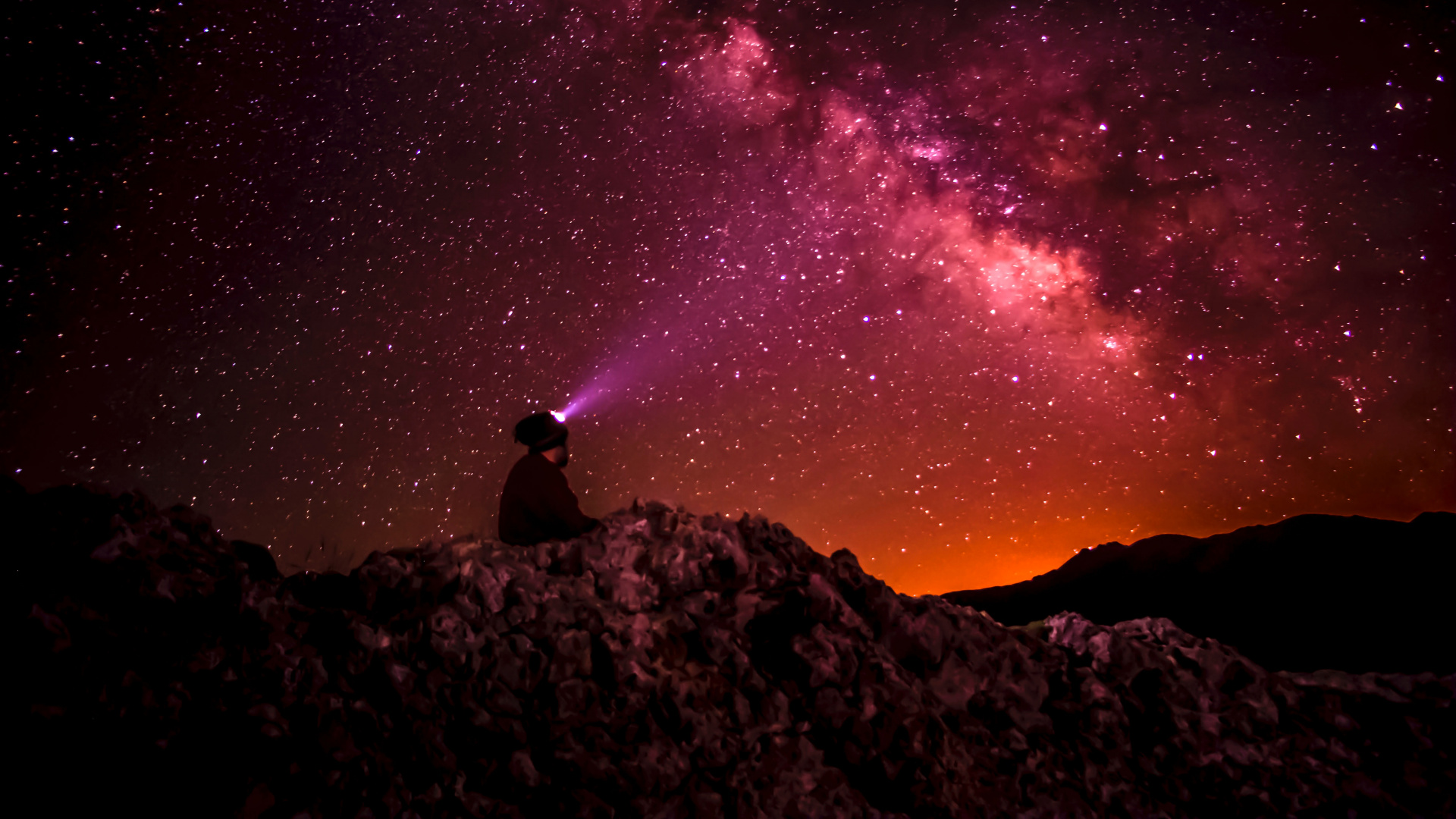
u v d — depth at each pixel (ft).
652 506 9.00
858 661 7.57
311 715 6.52
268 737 6.30
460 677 7.01
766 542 8.84
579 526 10.34
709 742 6.89
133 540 7.00
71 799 5.90
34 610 6.23
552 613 7.45
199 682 6.52
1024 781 7.64
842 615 7.86
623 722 6.93
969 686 8.11
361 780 6.39
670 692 7.11
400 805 6.37
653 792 6.60
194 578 6.98
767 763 6.93
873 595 8.38
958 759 7.47
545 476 10.52
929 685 8.03
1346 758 8.30
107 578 6.78
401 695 6.75
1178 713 8.45
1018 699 8.21
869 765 7.13
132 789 6.01
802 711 7.40
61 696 6.18
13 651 6.18
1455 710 8.55
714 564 8.27
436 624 7.10
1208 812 7.92
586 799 6.48
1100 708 8.34
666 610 7.90
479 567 7.66
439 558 7.85
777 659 7.68
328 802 6.28
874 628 8.21
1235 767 8.16
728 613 7.86
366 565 7.60
